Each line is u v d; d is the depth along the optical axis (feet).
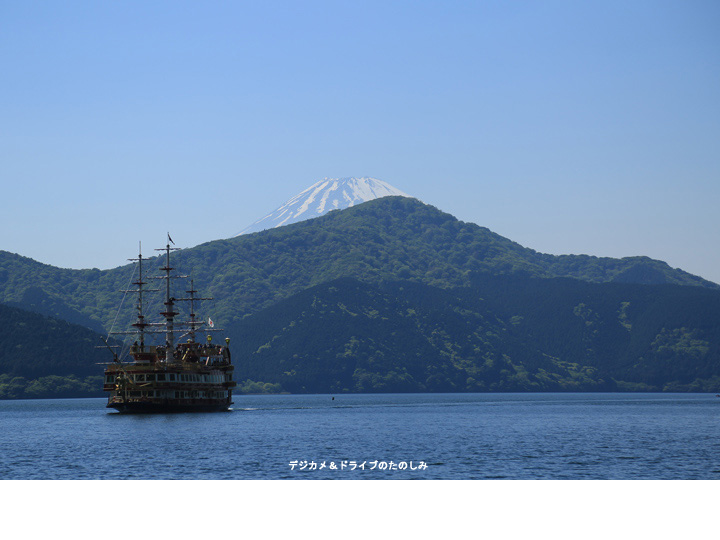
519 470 393.29
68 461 430.20
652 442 533.55
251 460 430.20
